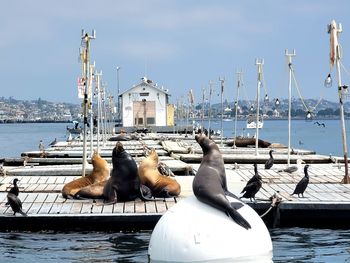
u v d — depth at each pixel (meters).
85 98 21.38
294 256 12.05
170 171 22.75
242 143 42.19
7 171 23.78
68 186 17.08
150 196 16.78
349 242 13.42
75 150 37.75
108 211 15.01
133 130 71.88
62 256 12.09
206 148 11.52
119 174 16.22
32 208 15.43
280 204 15.26
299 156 30.59
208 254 10.03
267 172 23.83
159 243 10.48
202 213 10.46
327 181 20.75
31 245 13.09
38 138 97.12
